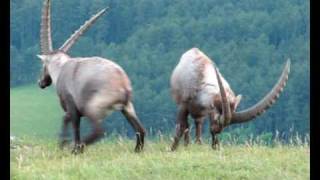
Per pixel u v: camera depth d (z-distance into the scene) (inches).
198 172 894.4
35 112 3786.9
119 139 1141.1
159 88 4197.8
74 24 4751.5
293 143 1092.5
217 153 1003.3
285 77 1071.0
